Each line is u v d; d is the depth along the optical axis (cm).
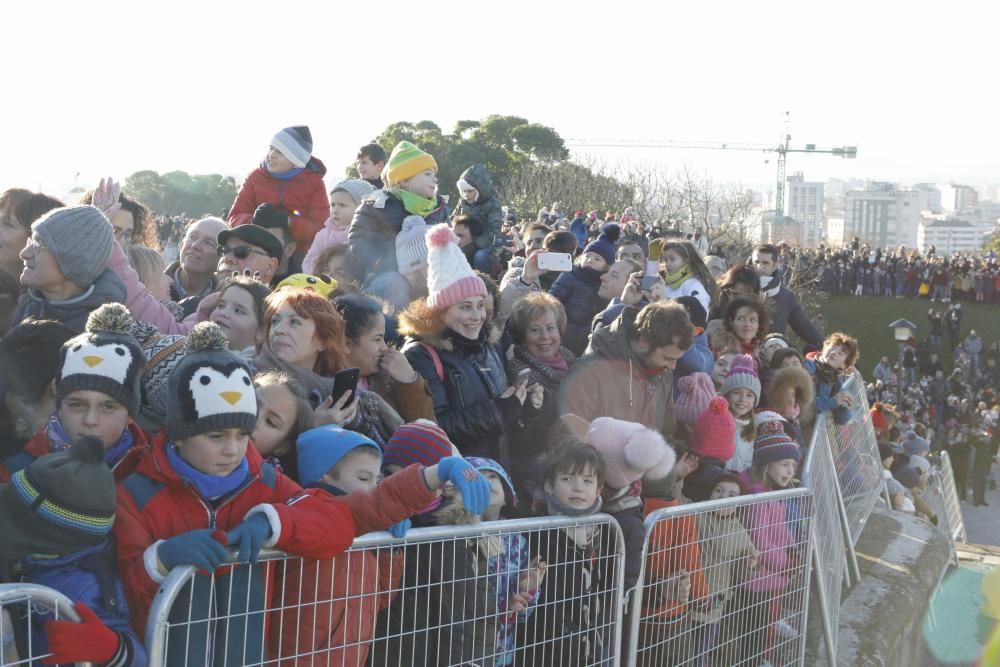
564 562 334
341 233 582
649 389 450
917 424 2611
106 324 257
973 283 4209
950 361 4006
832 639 558
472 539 304
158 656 219
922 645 741
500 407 396
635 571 368
